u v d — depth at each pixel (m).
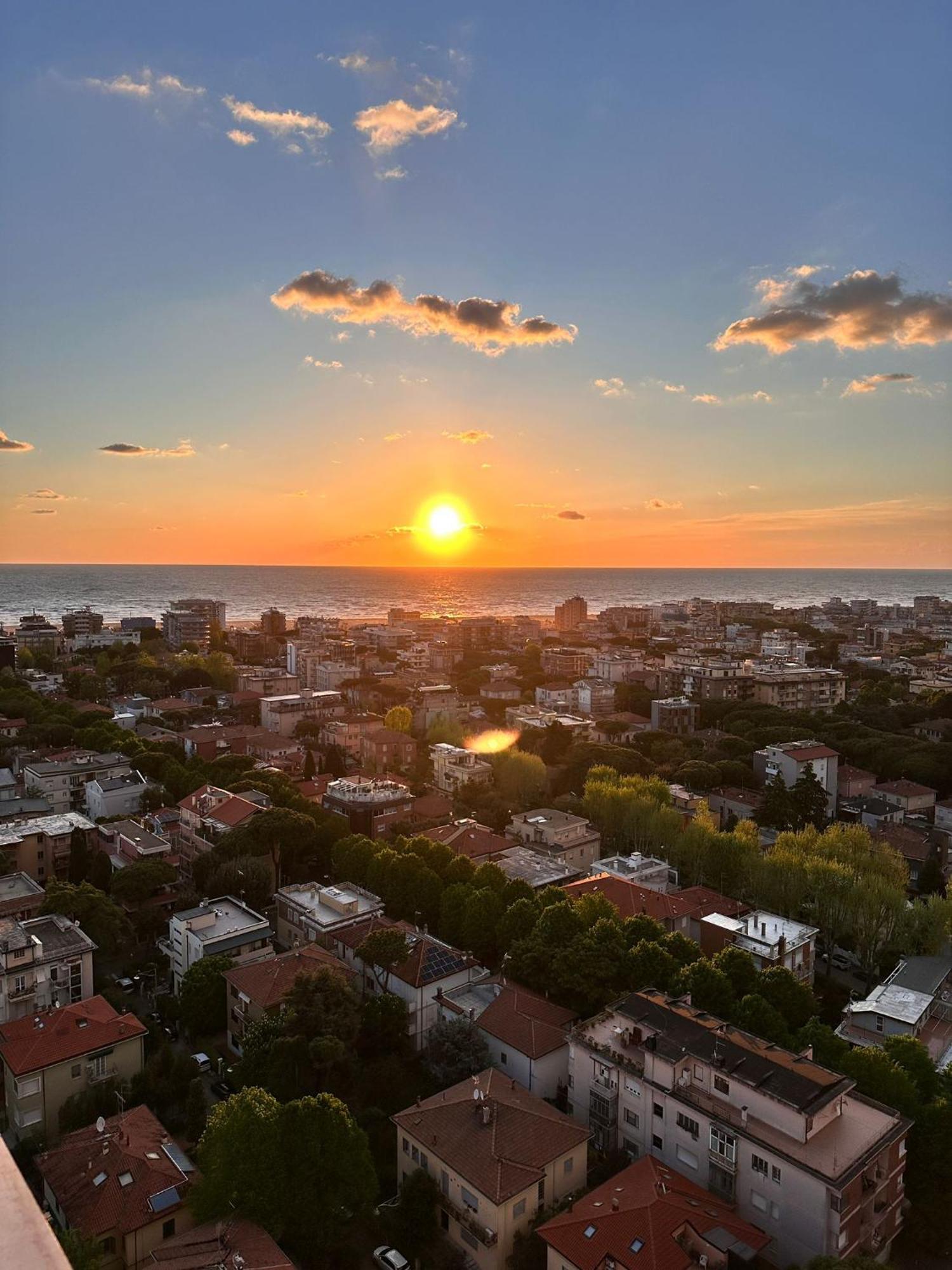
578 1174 58.31
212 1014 79.31
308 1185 53.81
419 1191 56.78
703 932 94.38
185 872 109.12
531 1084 68.62
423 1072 73.69
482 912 89.38
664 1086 61.06
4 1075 67.62
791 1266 51.38
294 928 94.75
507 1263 53.81
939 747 169.50
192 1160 62.62
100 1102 65.94
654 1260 48.06
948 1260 58.31
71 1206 54.09
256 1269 47.38
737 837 117.25
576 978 76.50
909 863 130.25
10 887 94.50
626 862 115.50
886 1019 80.25
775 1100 55.88
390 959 78.44
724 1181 56.31
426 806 141.12
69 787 138.50
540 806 149.25
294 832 108.69
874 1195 53.72
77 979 79.19
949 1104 61.06
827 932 100.50
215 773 140.00
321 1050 65.31
